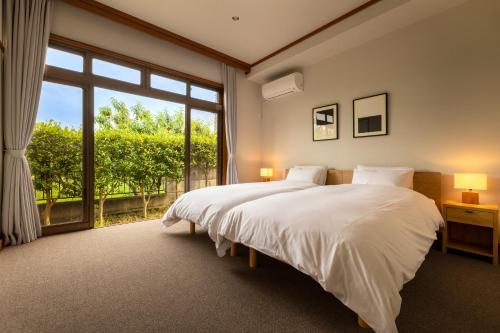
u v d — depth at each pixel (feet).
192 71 12.79
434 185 8.51
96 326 4.05
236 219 5.87
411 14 8.68
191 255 7.18
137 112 12.64
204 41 11.76
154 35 10.75
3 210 7.61
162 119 13.48
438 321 4.22
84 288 5.24
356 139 11.05
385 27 9.50
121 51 10.38
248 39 11.60
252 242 5.28
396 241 4.23
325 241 4.16
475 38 7.84
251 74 14.65
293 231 4.63
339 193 7.16
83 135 9.68
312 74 12.94
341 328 4.03
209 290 5.23
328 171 11.92
